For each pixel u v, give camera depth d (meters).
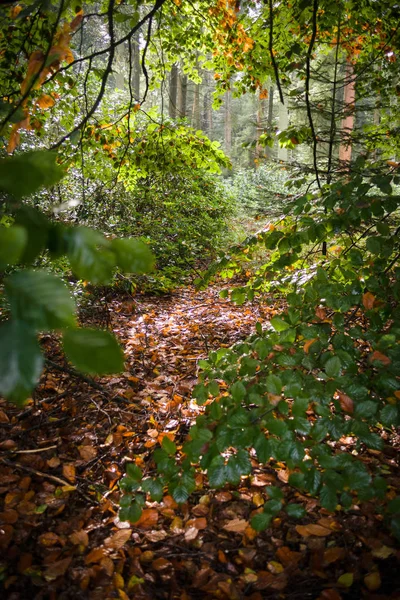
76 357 0.41
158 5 1.74
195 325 5.17
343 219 2.25
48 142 5.83
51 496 2.36
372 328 2.09
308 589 1.81
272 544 2.06
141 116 8.07
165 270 7.07
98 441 2.89
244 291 2.79
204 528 2.16
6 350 0.37
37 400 3.28
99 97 1.64
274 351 2.00
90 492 2.43
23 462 2.62
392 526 1.38
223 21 4.32
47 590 1.79
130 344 4.46
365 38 4.75
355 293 2.14
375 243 2.15
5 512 2.20
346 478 1.49
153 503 2.33
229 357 2.20
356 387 1.68
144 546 2.07
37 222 0.56
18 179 0.48
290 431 1.54
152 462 2.67
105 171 4.46
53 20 2.15
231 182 15.20
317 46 4.70
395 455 2.62
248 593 1.80
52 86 3.39
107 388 3.53
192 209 9.20
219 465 1.54
